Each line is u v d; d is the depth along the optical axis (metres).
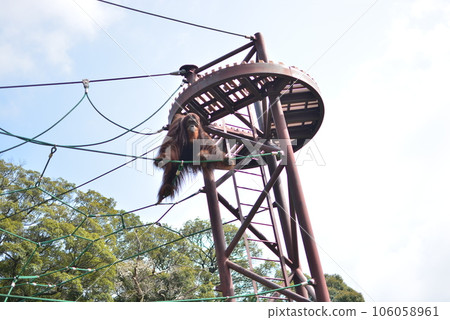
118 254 27.86
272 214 7.86
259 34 7.60
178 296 23.98
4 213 23.83
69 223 24.19
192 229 31.70
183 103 7.20
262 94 7.52
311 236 6.30
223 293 6.70
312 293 7.22
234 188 8.01
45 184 28.61
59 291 21.47
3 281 20.78
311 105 8.29
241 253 30.08
